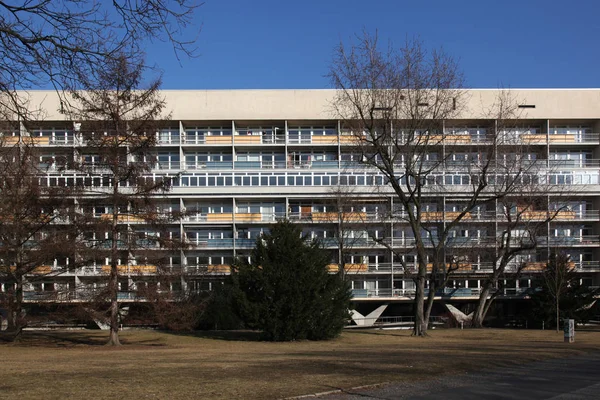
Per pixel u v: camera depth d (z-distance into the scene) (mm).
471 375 15000
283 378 13695
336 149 65250
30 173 32250
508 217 50250
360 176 62094
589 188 62312
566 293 51219
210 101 63812
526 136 60062
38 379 13492
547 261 55406
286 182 62438
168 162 62500
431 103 48250
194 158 65062
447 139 54625
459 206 62750
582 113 65000
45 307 37438
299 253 35375
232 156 64438
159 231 33312
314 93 64062
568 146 66062
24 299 35531
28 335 40062
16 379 13508
